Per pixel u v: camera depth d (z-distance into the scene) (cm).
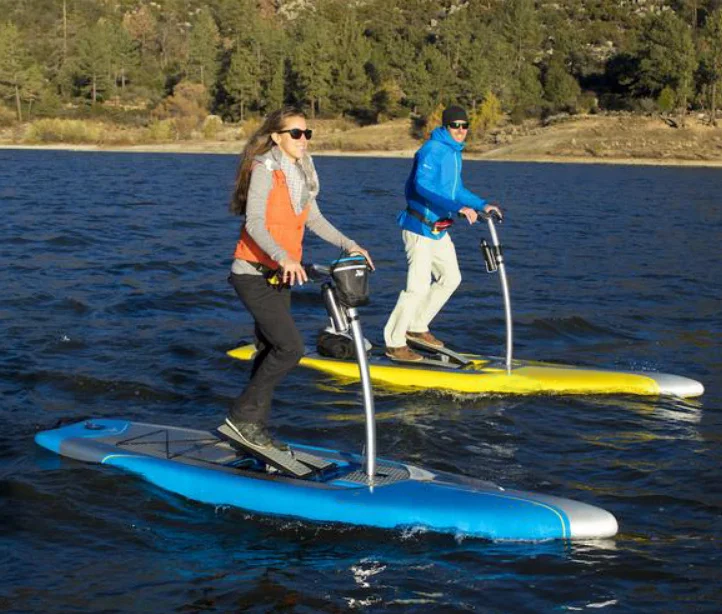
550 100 9350
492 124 8731
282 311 553
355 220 2405
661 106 8569
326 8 13538
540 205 3128
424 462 641
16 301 1138
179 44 13388
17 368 849
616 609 440
